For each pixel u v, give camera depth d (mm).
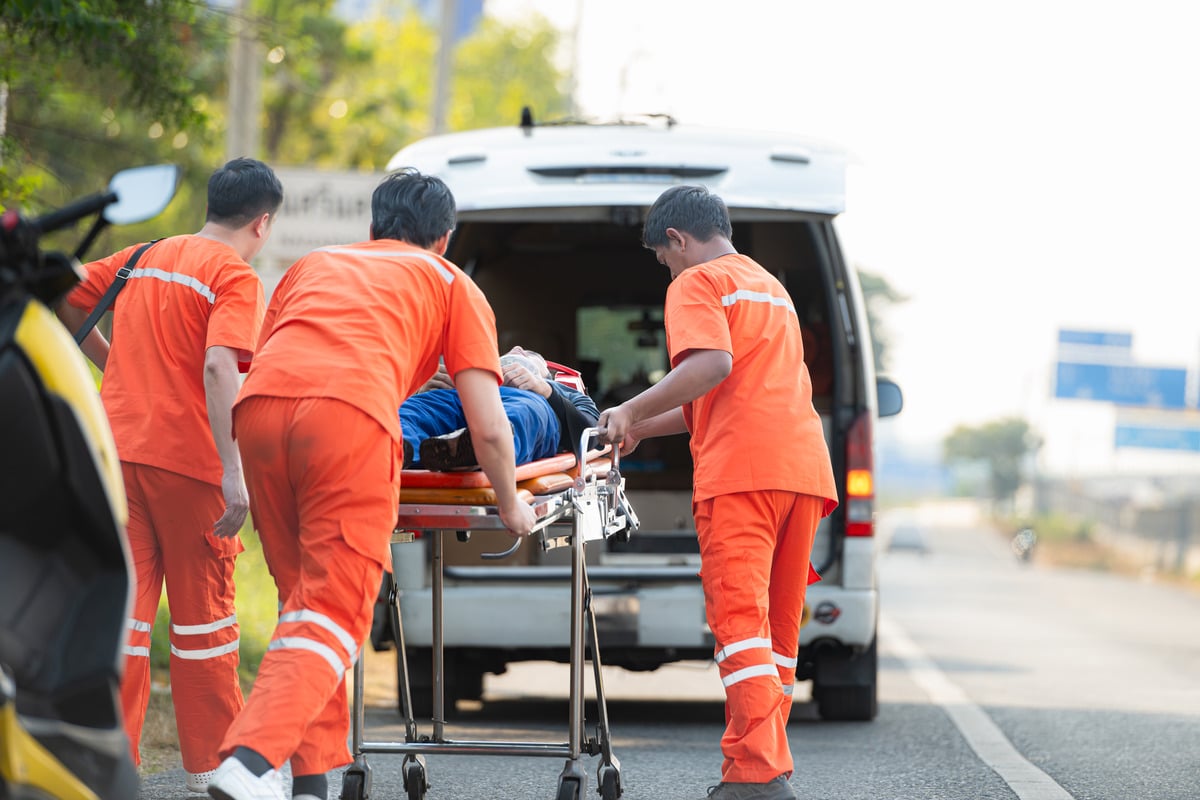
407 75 58031
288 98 42812
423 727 12703
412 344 7293
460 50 79000
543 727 12930
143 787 9406
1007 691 16984
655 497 13828
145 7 14727
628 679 18141
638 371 15492
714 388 8508
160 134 26234
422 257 7512
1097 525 119688
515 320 15367
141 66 15180
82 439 5664
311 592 6914
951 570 79812
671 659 13031
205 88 26875
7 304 5703
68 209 5781
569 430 8570
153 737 11117
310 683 6746
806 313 13789
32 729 5395
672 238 8859
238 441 7223
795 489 8391
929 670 19328
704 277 8461
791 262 13797
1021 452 196375
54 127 23281
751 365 8484
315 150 44688
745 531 8320
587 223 14750
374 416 6988
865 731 13078
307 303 7285
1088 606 42031
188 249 8664
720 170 12375
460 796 9688
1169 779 10727
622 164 12344
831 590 12703
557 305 15492
